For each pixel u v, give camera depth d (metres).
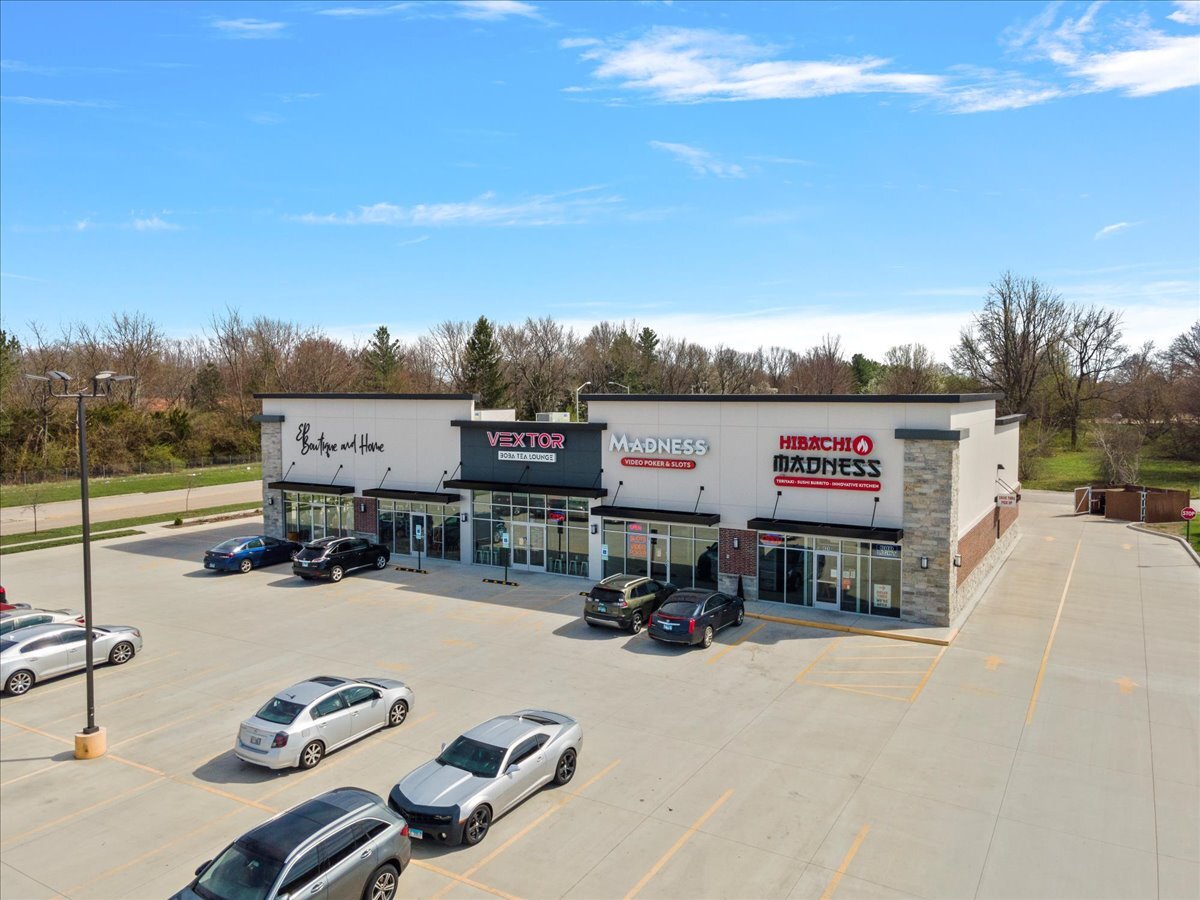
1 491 62.59
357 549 34.22
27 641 21.56
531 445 33.91
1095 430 77.81
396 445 37.59
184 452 84.44
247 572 35.31
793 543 28.31
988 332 87.62
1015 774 16.05
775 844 13.59
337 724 17.20
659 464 30.81
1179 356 85.44
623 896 12.19
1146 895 12.12
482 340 99.12
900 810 14.68
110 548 41.91
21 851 13.75
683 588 29.30
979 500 30.81
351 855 11.67
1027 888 12.31
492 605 29.19
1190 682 21.11
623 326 121.06
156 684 21.67
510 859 13.19
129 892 12.56
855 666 22.44
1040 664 22.59
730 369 116.38
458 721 18.91
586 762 16.67
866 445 26.72
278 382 100.44
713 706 19.64
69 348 94.44
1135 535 45.19
